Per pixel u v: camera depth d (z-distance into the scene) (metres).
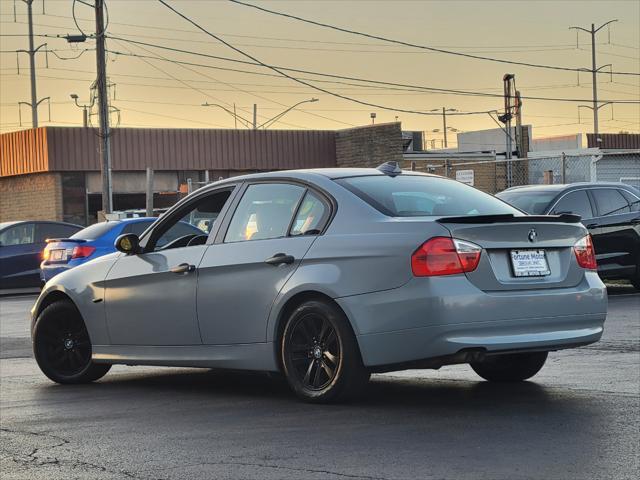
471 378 8.60
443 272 6.80
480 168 49.56
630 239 16.66
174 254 8.35
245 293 7.72
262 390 8.36
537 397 7.48
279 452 5.88
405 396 7.66
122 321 8.67
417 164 48.22
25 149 43.81
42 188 43.69
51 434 6.73
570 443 5.88
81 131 43.41
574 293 7.24
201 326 8.05
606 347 10.46
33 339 9.36
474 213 7.51
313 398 7.34
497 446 5.84
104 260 8.99
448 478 5.16
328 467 5.47
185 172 46.56
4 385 9.31
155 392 8.52
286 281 7.45
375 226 7.17
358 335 7.03
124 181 45.00
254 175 8.19
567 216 7.40
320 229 7.45
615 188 16.83
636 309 14.59
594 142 57.72
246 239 7.90
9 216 45.78
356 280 7.05
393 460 5.58
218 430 6.62
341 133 49.81
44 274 17.75
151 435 6.55
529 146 62.78
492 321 6.84
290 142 48.91
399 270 6.88
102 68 33.91
